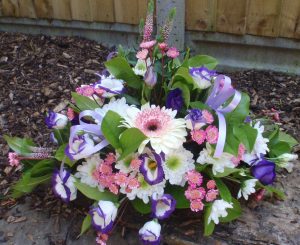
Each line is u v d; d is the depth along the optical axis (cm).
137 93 70
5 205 73
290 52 107
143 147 58
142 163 59
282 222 67
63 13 123
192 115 59
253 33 106
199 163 63
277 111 96
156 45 66
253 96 101
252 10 103
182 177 61
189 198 60
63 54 117
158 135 59
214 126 61
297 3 99
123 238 66
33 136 89
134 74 69
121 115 62
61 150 65
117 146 59
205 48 114
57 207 72
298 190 74
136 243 66
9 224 70
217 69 115
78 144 61
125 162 61
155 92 68
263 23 104
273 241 64
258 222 67
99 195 62
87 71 110
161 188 60
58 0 122
